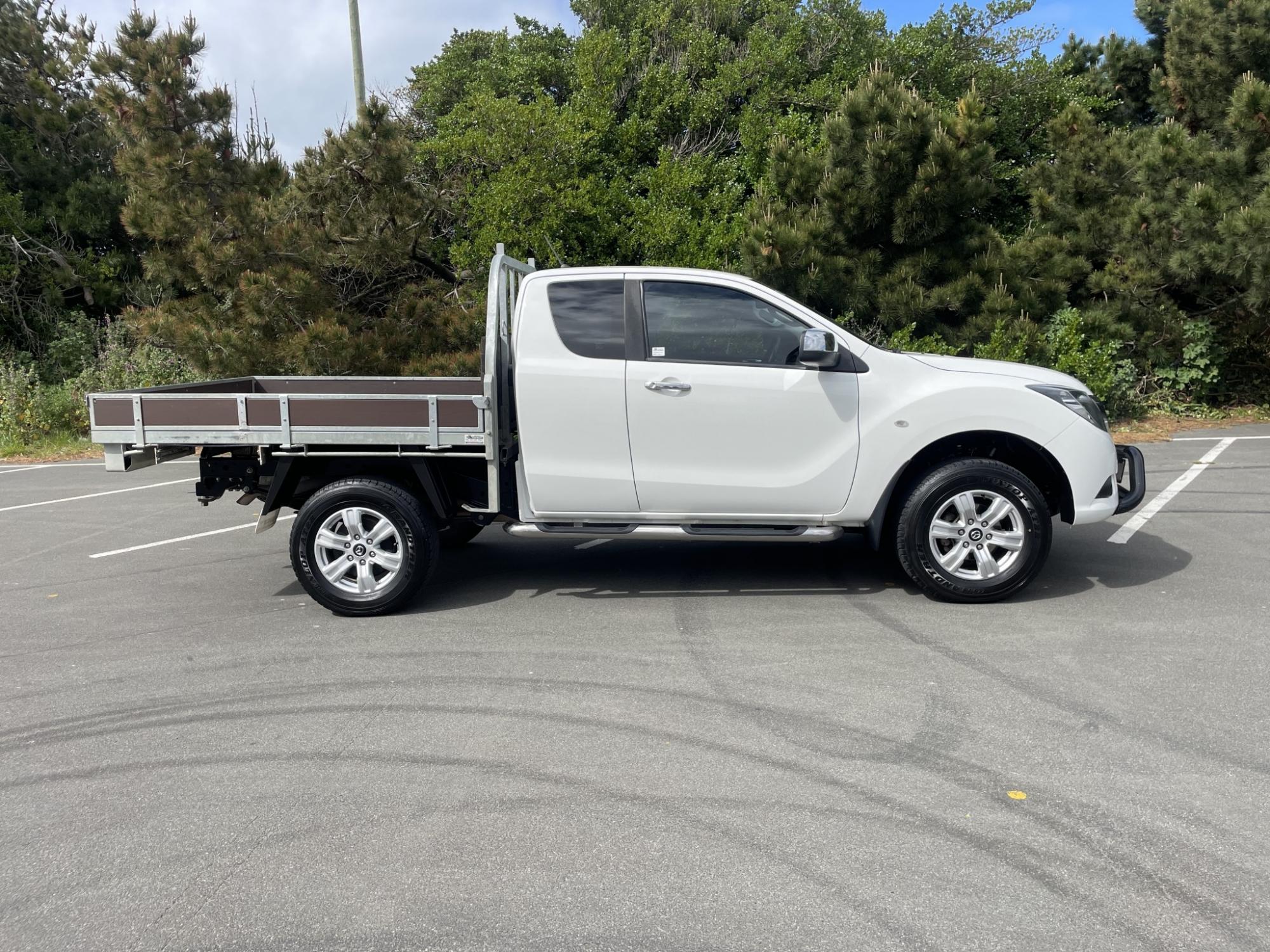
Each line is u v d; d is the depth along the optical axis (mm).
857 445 5879
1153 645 5188
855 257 13164
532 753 4117
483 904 3080
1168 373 14164
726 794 3725
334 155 13305
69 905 3154
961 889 3098
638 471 5938
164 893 3199
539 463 5945
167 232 13648
